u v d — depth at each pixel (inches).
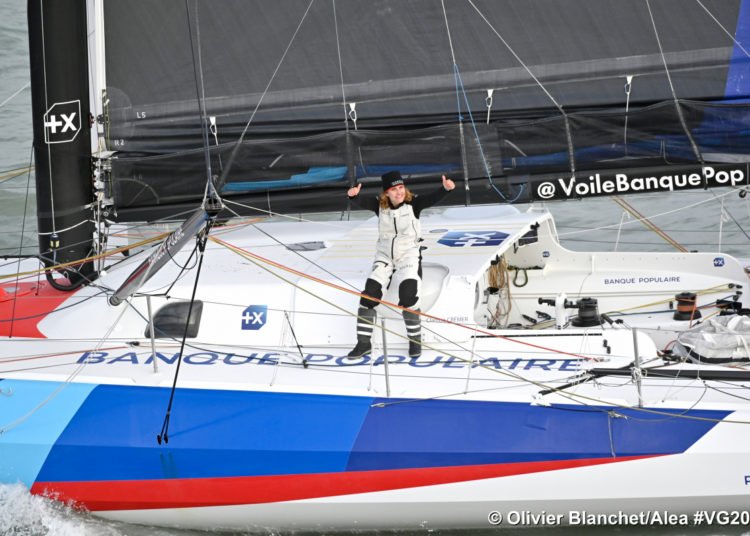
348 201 1064.8
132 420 970.7
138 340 1088.2
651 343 1033.5
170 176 1080.2
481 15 1025.5
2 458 982.4
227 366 1027.3
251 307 1084.5
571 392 949.8
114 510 986.1
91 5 1071.0
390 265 1034.1
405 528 973.2
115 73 1073.5
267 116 1062.4
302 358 1037.2
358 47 1043.3
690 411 916.0
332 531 984.3
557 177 1034.1
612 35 1019.9
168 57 1064.8
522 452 920.9
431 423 938.7
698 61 1017.5
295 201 1072.2
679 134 1021.8
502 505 939.3
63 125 1087.0
